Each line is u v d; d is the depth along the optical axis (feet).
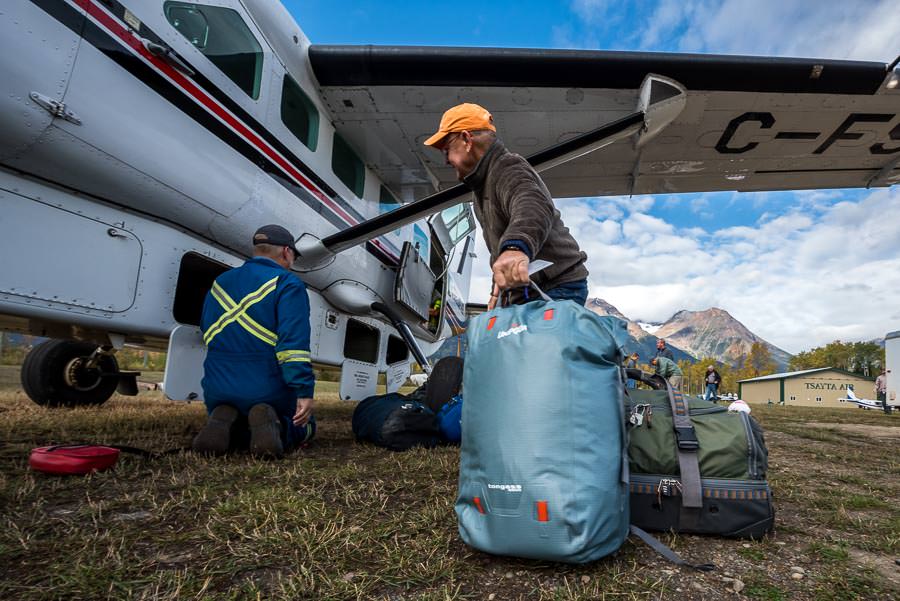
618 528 3.83
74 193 7.41
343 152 14.79
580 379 3.84
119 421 11.77
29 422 10.77
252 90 10.26
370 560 3.94
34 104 6.35
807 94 12.56
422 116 13.62
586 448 3.72
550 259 5.40
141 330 8.33
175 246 8.94
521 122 13.91
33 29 6.26
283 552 4.02
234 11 9.55
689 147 15.01
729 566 4.05
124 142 7.46
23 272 6.78
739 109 13.10
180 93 8.40
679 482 4.69
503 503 3.71
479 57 11.78
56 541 4.10
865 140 14.75
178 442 9.16
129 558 3.81
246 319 7.72
